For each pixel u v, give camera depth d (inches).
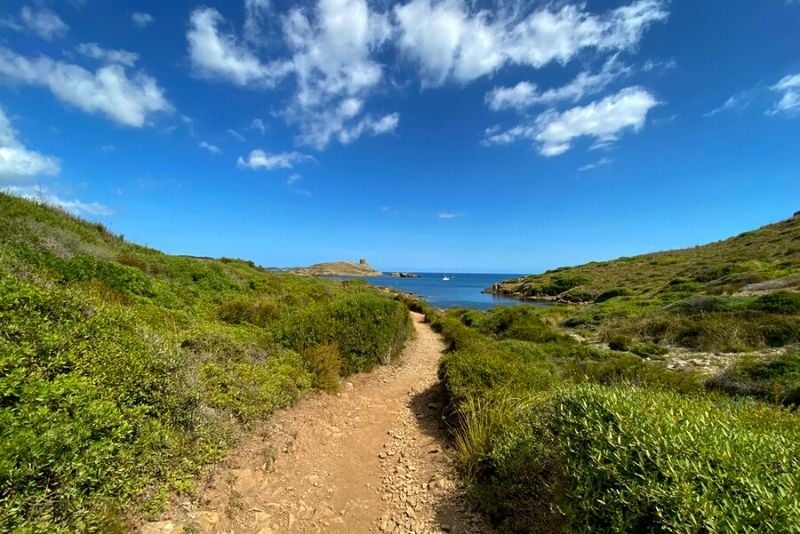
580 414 124.7
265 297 552.1
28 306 150.6
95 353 150.6
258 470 167.2
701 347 505.0
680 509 81.4
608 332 653.3
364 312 390.9
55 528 95.0
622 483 94.3
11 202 396.2
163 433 145.2
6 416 103.0
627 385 197.0
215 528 129.4
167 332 232.7
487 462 168.4
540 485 137.6
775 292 590.2
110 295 295.0
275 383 233.0
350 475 183.9
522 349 408.5
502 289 2652.6
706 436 98.5
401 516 152.3
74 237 409.7
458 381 249.8
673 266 1803.6
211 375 205.2
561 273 2534.5
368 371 363.6
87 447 114.3
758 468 88.0
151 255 556.1
